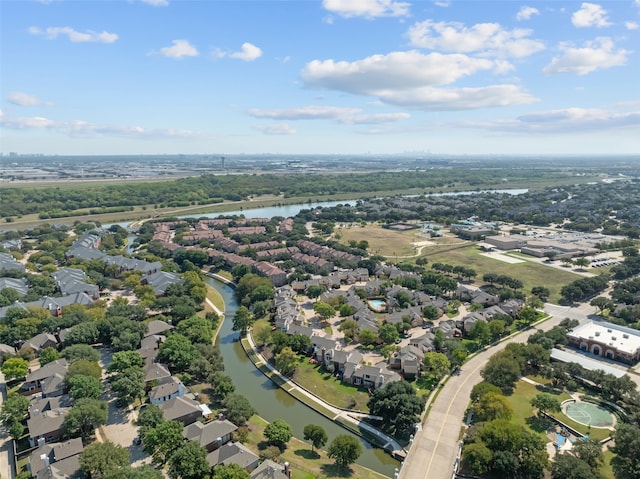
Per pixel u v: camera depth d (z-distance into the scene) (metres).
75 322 191.75
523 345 172.12
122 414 138.50
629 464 113.38
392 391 139.12
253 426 135.50
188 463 105.69
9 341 176.75
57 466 106.75
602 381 149.38
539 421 135.25
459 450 122.44
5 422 127.56
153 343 176.88
